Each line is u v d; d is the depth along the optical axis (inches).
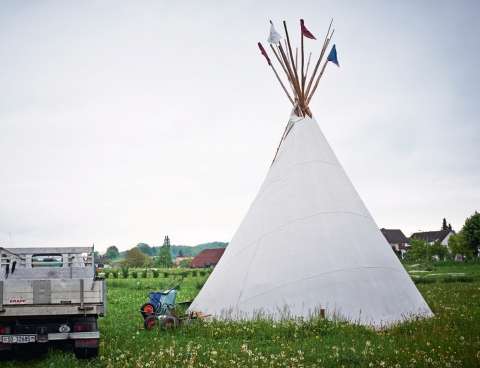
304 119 650.8
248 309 529.3
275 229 572.7
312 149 620.1
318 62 661.9
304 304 512.4
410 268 2294.5
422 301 559.8
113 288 1237.1
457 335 414.9
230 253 603.8
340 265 529.7
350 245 545.6
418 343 391.9
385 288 530.6
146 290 1157.1
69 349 414.0
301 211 573.0
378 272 538.0
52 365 337.4
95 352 381.1
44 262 494.9
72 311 379.6
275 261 548.7
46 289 376.8
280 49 652.1
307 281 524.4
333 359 345.1
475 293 841.5
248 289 542.9
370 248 553.0
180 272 2320.4
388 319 505.4
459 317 510.6
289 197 590.2
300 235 556.1
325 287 518.0
